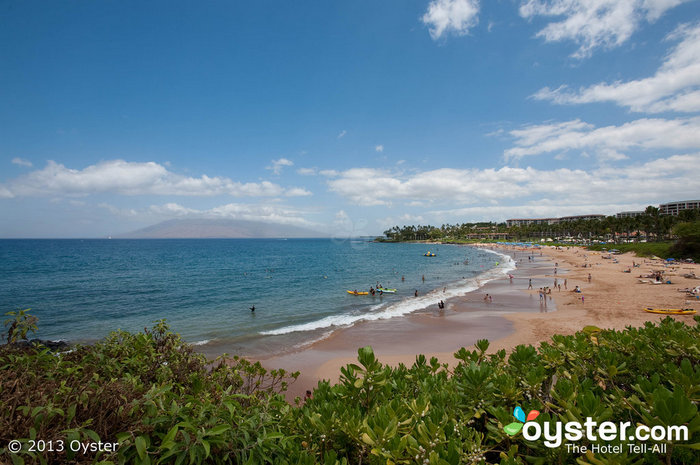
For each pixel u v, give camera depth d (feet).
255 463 6.98
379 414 7.69
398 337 74.02
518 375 11.60
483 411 8.97
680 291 112.47
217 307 111.96
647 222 328.90
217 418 7.13
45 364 9.80
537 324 80.89
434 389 10.20
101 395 7.41
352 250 502.79
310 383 49.85
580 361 12.50
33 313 102.22
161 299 127.13
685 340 12.67
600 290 125.80
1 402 6.73
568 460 7.13
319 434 8.38
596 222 436.35
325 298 128.88
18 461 5.69
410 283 168.66
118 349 12.97
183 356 13.74
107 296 132.05
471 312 98.37
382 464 6.82
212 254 410.52
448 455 6.66
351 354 63.05
